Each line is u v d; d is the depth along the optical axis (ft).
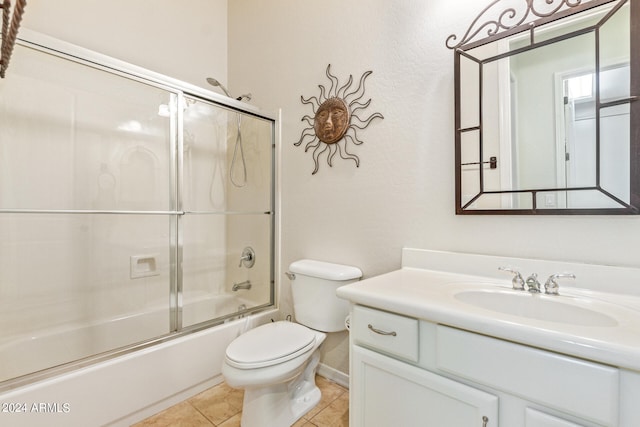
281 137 6.83
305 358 4.60
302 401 5.14
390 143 5.08
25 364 4.99
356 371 3.57
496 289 3.63
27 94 5.17
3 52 2.79
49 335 5.37
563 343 2.23
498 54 4.04
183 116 6.75
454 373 2.80
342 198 5.76
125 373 4.62
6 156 5.03
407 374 3.11
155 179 6.65
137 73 5.46
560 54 3.62
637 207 3.20
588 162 3.46
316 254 6.20
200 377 5.54
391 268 5.09
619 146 3.29
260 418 4.42
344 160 5.71
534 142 3.80
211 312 6.99
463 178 4.31
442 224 4.54
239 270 7.64
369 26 5.35
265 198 7.12
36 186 5.32
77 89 5.65
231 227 7.82
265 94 7.17
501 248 4.06
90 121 5.84
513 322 2.48
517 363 2.44
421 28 4.74
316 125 6.12
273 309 6.88
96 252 5.97
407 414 3.13
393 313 3.26
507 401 2.52
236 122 7.50
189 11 7.39
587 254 3.51
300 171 6.50
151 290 6.60
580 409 2.19
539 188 3.76
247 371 4.12
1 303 5.01
